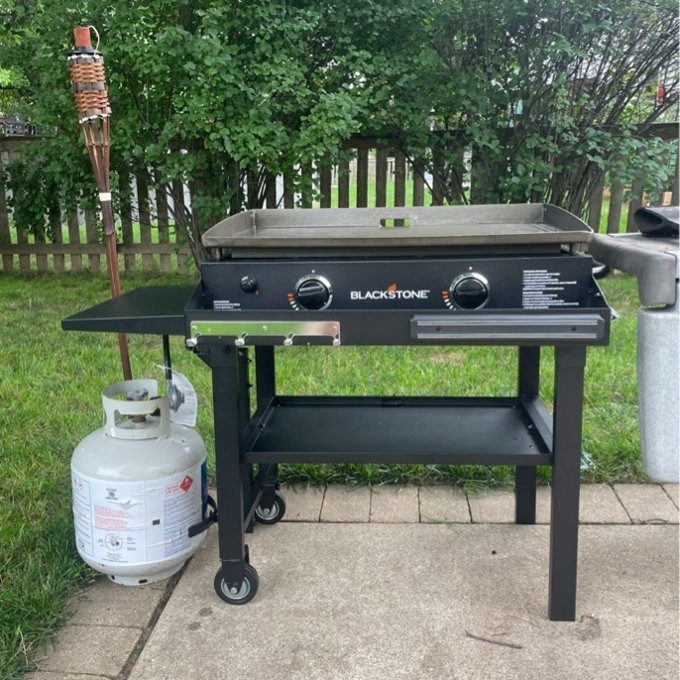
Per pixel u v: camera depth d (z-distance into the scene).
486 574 2.30
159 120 5.51
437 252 1.87
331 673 1.87
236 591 2.16
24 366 4.23
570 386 1.90
